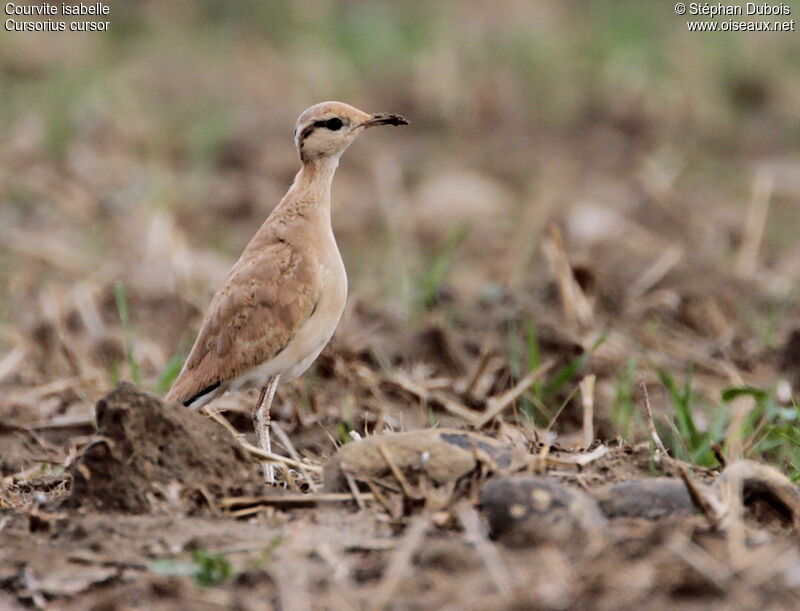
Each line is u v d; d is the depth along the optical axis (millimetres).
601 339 11453
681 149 21672
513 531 6820
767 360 13062
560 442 10141
